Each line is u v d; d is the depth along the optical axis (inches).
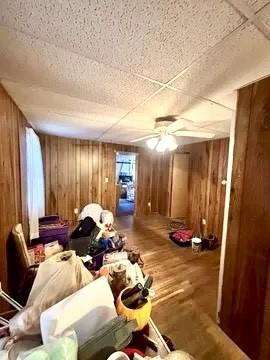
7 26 35.9
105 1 30.2
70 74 54.1
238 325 60.0
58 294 44.3
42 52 44.2
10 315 63.4
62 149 177.5
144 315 44.1
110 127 125.0
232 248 61.6
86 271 51.1
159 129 99.0
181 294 90.0
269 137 50.2
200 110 81.6
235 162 60.6
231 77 52.1
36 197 115.0
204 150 166.7
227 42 38.6
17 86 62.5
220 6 30.4
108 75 54.1
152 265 115.8
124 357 33.1
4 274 66.4
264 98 51.6
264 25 33.9
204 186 166.6
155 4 30.4
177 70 50.0
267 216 50.7
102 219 148.0
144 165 231.3
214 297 88.3
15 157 79.3
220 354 60.8
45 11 32.4
